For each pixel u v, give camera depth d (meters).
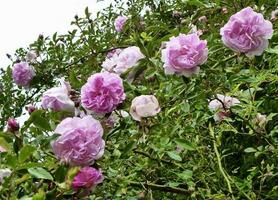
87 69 2.16
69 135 1.10
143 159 1.36
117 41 2.24
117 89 1.22
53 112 1.21
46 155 1.16
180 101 1.35
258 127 1.38
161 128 1.29
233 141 1.46
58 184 1.07
